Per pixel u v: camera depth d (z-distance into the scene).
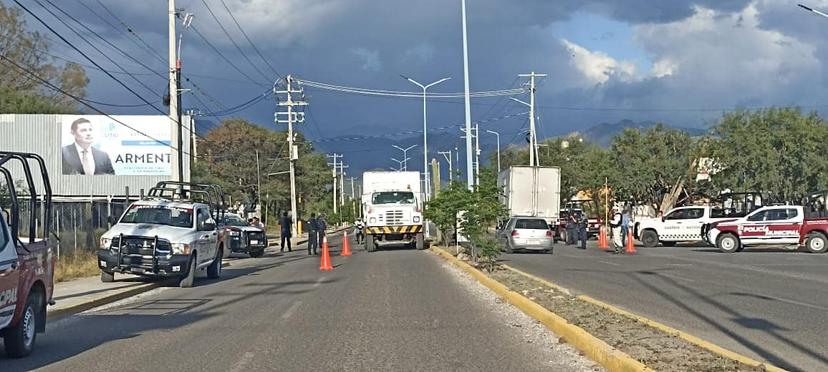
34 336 11.31
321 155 114.12
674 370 8.49
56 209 29.22
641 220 41.25
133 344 12.02
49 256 11.89
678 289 18.47
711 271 23.80
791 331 12.16
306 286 20.98
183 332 13.16
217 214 26.02
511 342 11.72
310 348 11.38
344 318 14.44
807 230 33.59
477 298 17.53
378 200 40.72
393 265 28.47
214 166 81.62
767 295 17.12
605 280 20.89
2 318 9.94
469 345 11.49
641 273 23.19
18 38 60.38
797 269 24.42
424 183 54.72
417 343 11.70
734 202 50.00
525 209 44.41
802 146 46.16
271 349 11.34
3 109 55.09
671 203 57.19
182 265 21.28
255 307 16.45
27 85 61.41
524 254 34.59
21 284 10.57
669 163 55.41
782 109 48.03
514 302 16.09
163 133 52.75
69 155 51.75
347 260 32.66
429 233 49.50
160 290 21.08
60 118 51.84
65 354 11.23
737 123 48.88
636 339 10.55
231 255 39.28
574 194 71.44
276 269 28.55
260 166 83.88
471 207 24.84
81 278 23.41
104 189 52.22
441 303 16.62
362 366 10.06
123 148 52.44
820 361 9.76
